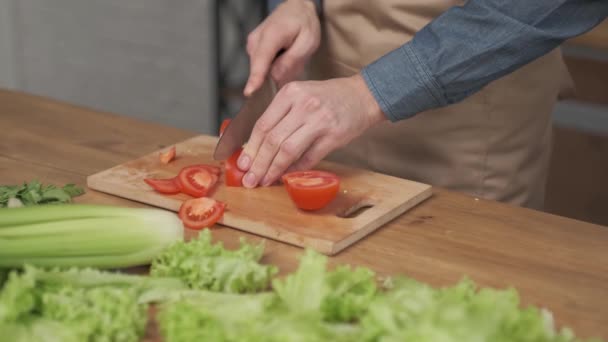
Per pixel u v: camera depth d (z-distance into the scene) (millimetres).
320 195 1512
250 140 1600
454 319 1125
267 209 1544
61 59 3719
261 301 1256
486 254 1466
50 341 1223
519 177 1855
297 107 1575
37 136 1800
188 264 1337
